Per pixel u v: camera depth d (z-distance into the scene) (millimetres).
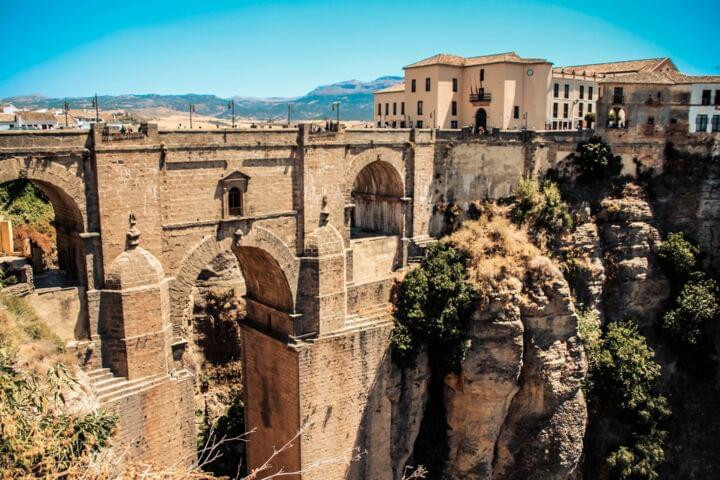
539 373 54000
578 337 56031
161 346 38781
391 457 52844
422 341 52031
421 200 55875
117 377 37750
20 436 20125
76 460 21469
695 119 71875
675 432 63406
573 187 68688
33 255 41562
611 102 70688
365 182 58281
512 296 52406
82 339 37188
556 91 93812
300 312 46938
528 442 55844
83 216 36344
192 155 40031
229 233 42562
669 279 69250
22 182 62188
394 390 51844
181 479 21750
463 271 54031
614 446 60312
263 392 50375
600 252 65875
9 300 34031
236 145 41938
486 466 54500
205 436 58344
